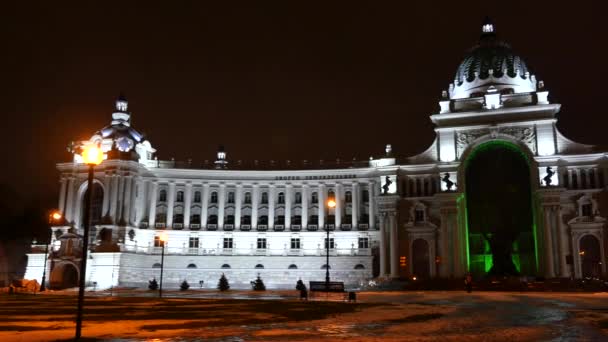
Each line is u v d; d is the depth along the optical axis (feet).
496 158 262.67
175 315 83.10
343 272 272.72
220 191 292.81
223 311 91.45
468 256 253.65
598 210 239.91
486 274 248.11
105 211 269.44
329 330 64.75
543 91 257.14
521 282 212.64
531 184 249.34
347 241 278.05
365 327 68.13
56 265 263.90
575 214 243.60
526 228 252.83
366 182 282.97
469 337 59.11
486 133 258.37
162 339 56.13
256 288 221.46
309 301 126.62
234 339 56.29
